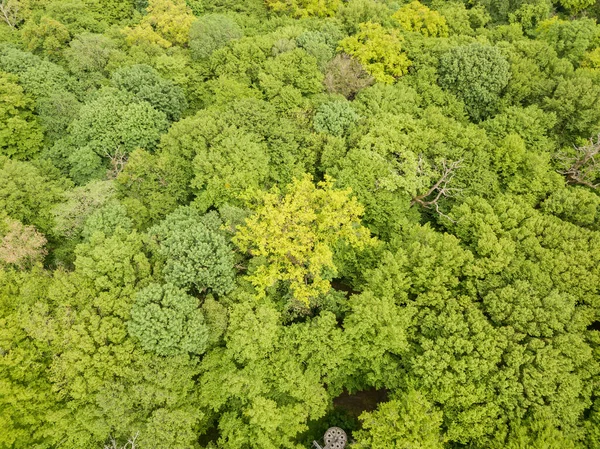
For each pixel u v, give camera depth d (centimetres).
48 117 3888
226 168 3105
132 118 3581
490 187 3378
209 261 2611
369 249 3031
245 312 2589
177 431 2292
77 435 2259
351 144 3506
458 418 2305
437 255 2788
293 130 3484
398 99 3841
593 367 2381
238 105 3512
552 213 3153
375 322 2512
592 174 3453
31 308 2425
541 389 2256
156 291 2452
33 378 2330
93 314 2434
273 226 2653
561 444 2155
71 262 3133
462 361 2342
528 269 2684
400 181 3180
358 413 2930
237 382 2389
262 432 2408
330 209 2806
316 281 2658
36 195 3219
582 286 2648
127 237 2764
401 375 2584
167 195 3294
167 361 2400
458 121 3862
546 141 3581
